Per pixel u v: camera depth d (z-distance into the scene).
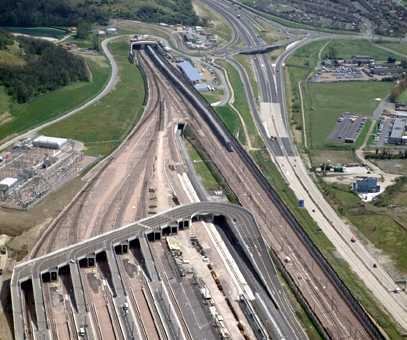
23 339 172.38
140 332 179.25
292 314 188.75
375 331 180.12
